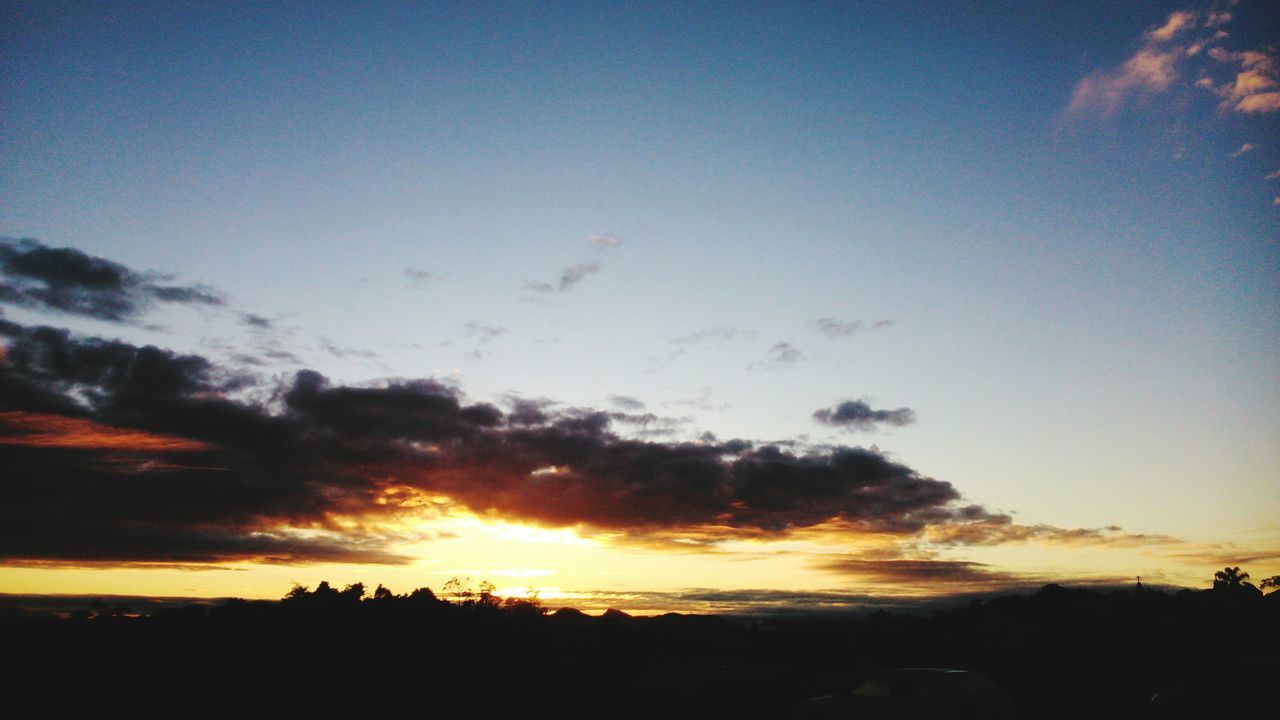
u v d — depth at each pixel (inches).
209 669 1702.8
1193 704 644.7
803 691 1311.5
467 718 1283.2
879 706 698.2
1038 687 1337.4
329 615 2176.4
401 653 2017.7
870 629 2503.7
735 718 1182.3
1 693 1392.7
